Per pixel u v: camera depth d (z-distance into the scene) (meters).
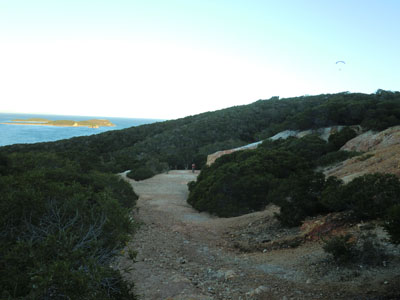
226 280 5.53
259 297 4.55
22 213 3.89
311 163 19.02
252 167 16.14
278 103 66.62
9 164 13.90
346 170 13.47
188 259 7.18
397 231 4.45
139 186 23.30
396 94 47.38
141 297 4.64
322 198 8.55
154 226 10.88
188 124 58.19
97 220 4.13
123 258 6.89
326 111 33.06
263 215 10.82
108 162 37.97
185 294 4.75
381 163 11.52
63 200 4.41
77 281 2.65
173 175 29.56
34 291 2.58
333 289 4.50
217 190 14.36
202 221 12.09
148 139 52.47
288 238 7.76
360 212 7.13
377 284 4.33
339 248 5.50
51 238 3.18
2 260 3.03
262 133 48.16
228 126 52.75
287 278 5.32
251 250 7.77
